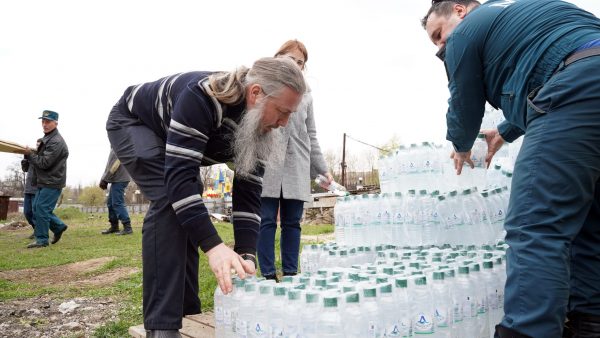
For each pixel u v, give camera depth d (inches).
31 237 442.3
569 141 74.6
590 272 87.7
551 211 75.0
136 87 105.4
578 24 81.5
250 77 88.3
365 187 652.7
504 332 76.7
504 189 134.5
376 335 74.7
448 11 108.0
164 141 98.7
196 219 86.2
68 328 152.9
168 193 87.7
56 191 360.5
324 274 98.3
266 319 80.7
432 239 121.4
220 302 90.6
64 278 238.4
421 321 81.8
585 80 74.7
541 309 72.5
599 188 84.7
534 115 79.6
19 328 154.2
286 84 85.6
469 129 99.0
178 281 90.9
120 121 103.5
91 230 514.6
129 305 178.7
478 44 89.7
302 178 169.5
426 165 130.3
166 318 89.4
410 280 83.0
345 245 134.6
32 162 346.9
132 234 429.7
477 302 92.4
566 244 74.8
